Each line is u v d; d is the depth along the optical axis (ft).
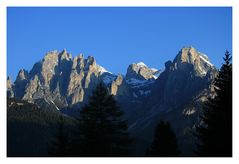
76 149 231.91
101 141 230.27
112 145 233.14
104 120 232.94
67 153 230.68
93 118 232.94
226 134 250.57
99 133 231.09
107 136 231.91
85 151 228.84
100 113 233.35
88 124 232.53
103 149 229.25
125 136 233.76
